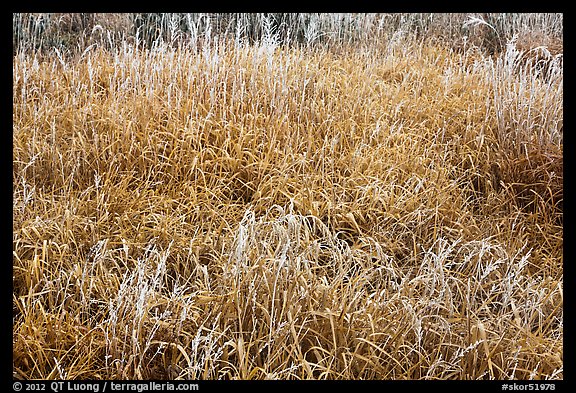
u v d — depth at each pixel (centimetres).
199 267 327
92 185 425
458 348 291
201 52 586
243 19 723
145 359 289
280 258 313
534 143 477
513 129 501
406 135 493
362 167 458
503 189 465
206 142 461
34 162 425
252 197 425
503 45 767
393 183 437
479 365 292
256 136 464
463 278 356
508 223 419
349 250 344
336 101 538
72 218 372
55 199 408
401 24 774
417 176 445
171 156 454
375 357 282
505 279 325
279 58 579
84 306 308
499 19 793
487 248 348
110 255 345
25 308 304
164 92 527
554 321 335
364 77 602
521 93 498
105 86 565
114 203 398
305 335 296
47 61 623
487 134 513
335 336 291
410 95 590
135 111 487
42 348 283
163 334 296
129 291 301
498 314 322
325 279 324
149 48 704
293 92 543
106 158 455
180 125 471
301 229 395
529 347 290
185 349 293
